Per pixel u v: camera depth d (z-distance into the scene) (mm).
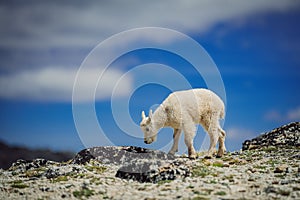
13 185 15391
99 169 17750
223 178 15359
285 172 16094
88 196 13812
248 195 13133
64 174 16844
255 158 19250
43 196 14039
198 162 18172
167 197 13117
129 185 14883
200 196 13016
